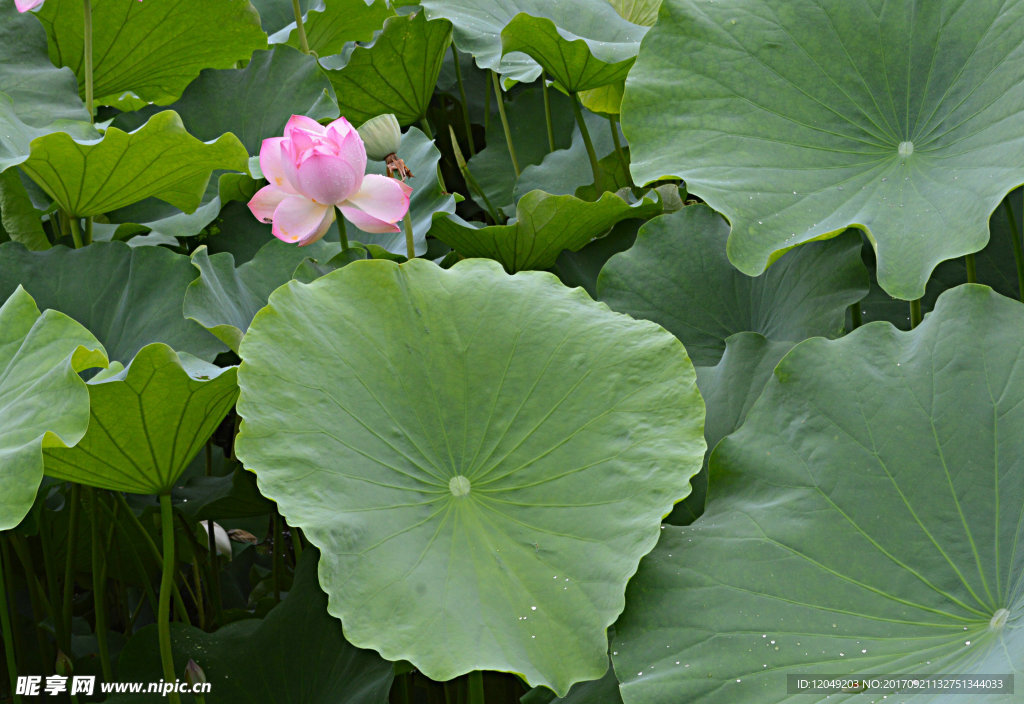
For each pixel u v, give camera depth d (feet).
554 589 17.49
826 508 17.61
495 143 21.80
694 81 18.43
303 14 22.48
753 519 17.65
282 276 19.27
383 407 17.81
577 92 19.99
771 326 18.76
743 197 18.13
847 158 18.26
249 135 20.12
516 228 19.24
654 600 17.52
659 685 17.37
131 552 19.66
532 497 17.70
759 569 17.53
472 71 23.26
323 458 17.62
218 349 18.65
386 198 18.47
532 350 17.94
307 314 17.87
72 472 17.94
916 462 17.62
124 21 20.27
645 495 17.60
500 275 18.11
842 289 18.47
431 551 17.57
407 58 20.44
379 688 18.22
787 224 18.07
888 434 17.66
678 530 17.69
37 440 17.54
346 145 18.31
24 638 20.17
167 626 18.25
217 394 17.90
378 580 17.44
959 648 17.28
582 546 17.56
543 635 17.42
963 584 17.43
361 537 17.52
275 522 19.97
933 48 18.29
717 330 18.93
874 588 17.47
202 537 20.07
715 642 17.42
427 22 20.21
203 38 20.56
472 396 17.89
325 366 17.80
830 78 18.39
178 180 19.26
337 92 20.61
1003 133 17.94
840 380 17.76
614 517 17.58
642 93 18.44
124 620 20.47
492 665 17.31
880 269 17.89
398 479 17.70
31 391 17.79
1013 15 18.13
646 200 19.21
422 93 20.75
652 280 18.99
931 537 17.51
